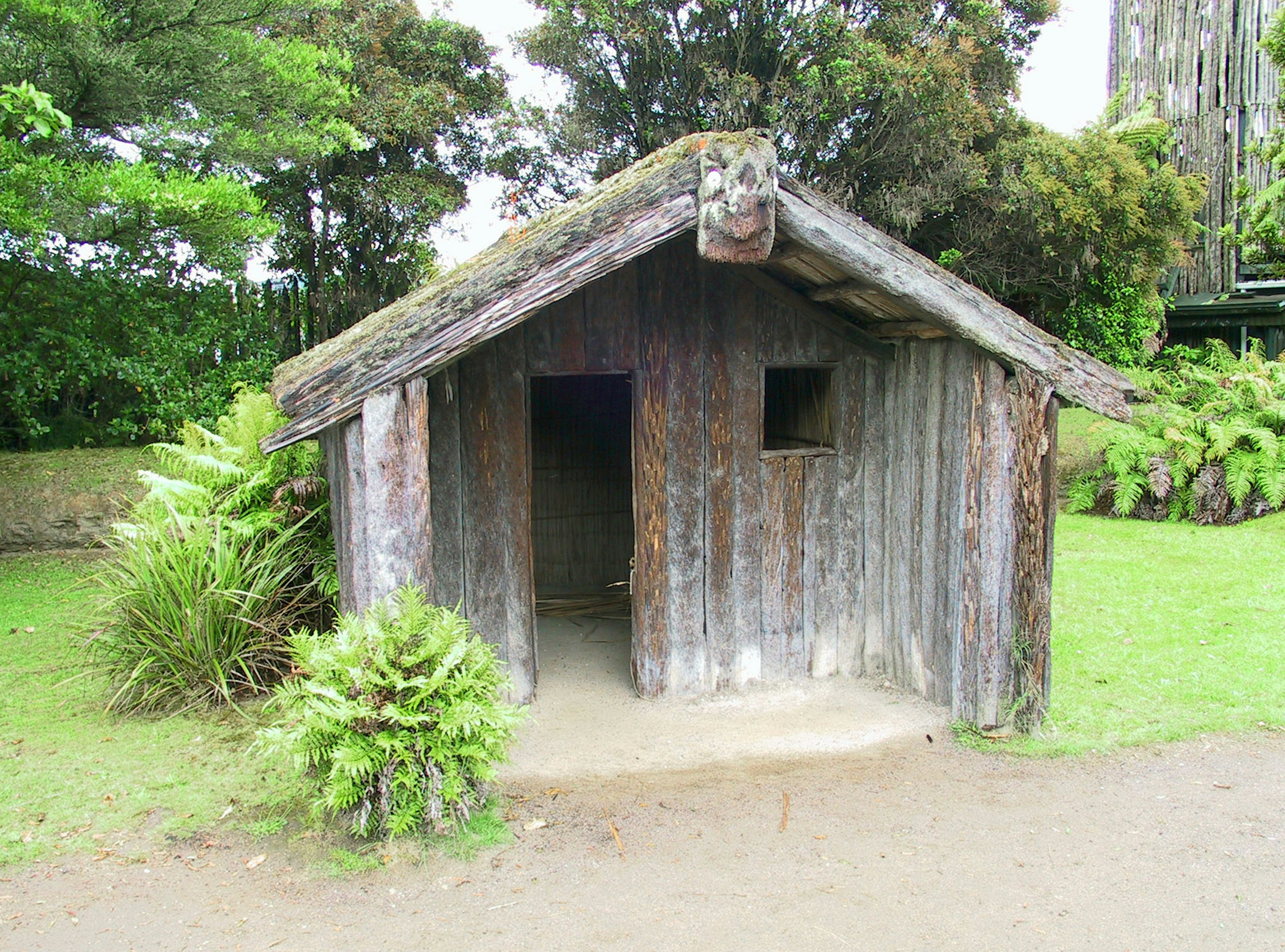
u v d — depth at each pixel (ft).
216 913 10.08
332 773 10.75
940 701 15.65
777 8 40.01
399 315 13.92
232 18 27.66
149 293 32.17
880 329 16.47
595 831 11.84
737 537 16.43
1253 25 47.32
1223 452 30.32
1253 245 41.57
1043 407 13.66
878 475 17.07
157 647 15.79
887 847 11.46
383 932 9.77
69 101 26.18
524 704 15.74
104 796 12.60
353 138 31.53
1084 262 43.24
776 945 9.52
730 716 15.62
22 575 25.35
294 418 11.35
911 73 37.91
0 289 29.07
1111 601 21.75
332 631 17.28
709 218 11.98
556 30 42.91
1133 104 53.52
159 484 17.10
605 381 26.58
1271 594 21.93
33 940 9.57
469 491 15.03
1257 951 9.37
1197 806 12.41
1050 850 11.35
